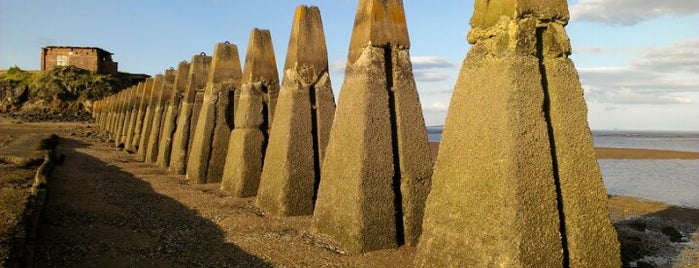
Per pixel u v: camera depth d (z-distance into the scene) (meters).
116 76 81.19
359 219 8.20
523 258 5.63
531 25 6.15
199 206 11.87
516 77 6.02
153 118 24.09
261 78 13.63
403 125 8.77
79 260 7.45
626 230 12.41
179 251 8.28
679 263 9.59
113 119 39.66
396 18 8.98
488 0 6.43
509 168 5.79
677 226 12.95
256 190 13.16
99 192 13.20
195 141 16.41
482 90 6.30
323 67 11.30
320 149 10.99
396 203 8.59
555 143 6.23
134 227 9.78
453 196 6.41
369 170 8.37
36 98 73.69
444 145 6.73
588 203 6.23
